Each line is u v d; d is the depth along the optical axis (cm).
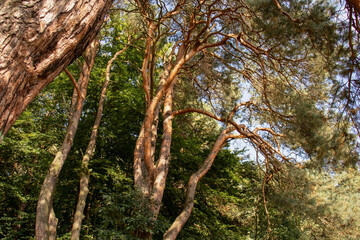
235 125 1284
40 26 161
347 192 1174
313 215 1047
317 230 1279
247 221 1838
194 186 1175
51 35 167
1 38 146
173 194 1691
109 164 1653
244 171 1989
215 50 1456
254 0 858
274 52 1033
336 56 771
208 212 1717
